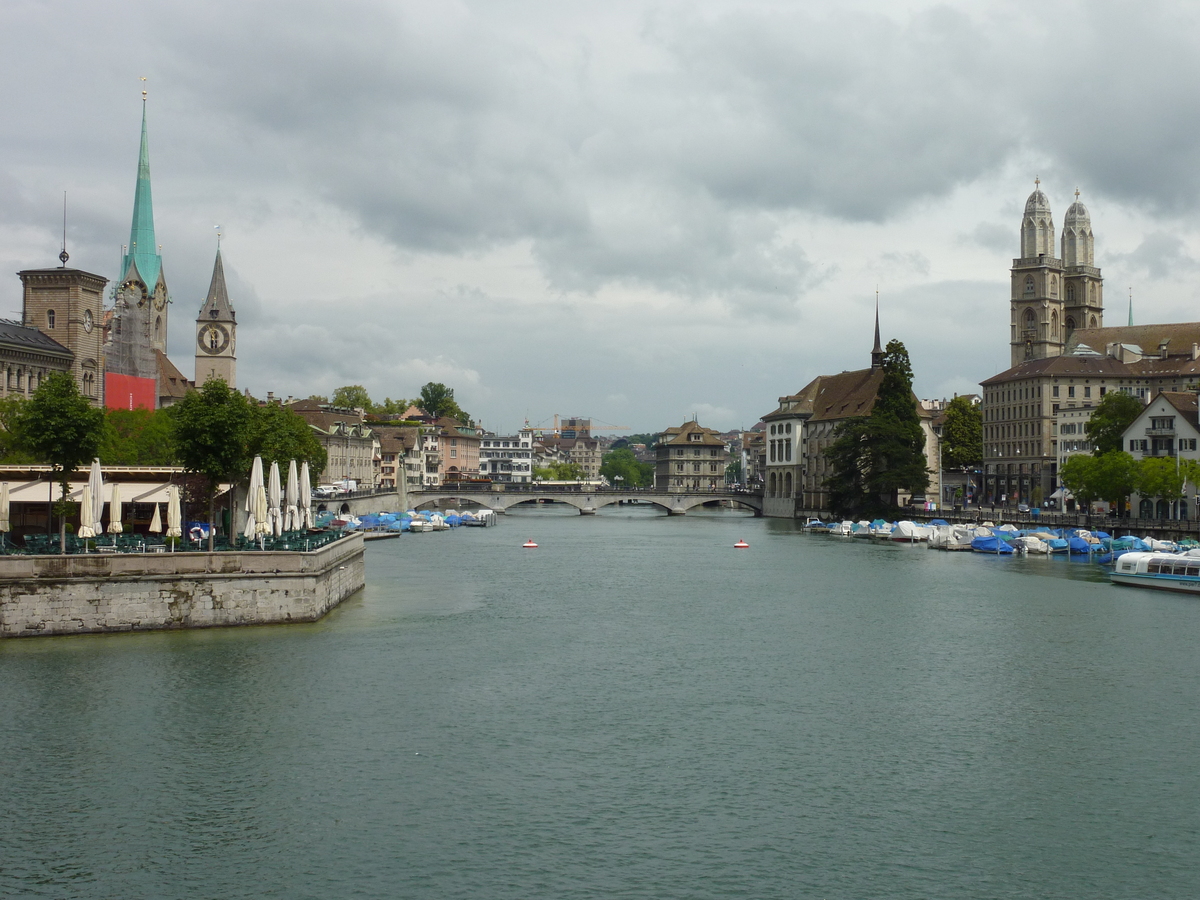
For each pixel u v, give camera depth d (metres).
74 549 67.38
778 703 53.88
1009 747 47.19
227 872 34.44
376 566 118.06
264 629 67.12
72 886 33.44
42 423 67.44
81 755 43.72
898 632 73.94
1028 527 157.38
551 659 62.94
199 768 42.69
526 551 143.00
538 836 37.22
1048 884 34.59
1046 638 71.75
